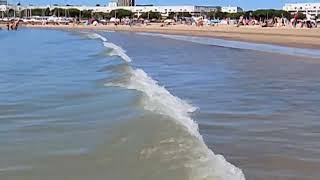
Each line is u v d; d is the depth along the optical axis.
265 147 8.98
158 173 7.19
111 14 197.25
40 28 134.25
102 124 11.09
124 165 7.69
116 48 40.66
